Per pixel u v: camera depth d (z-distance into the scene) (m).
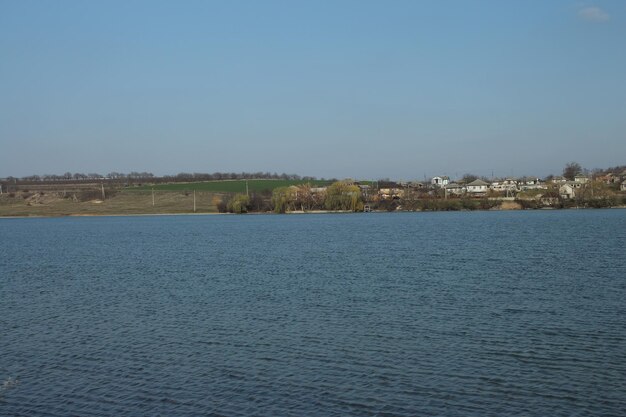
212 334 34.56
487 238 100.00
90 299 47.19
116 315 40.56
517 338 32.25
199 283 54.94
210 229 156.25
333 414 22.67
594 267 58.84
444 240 98.81
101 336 34.66
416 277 55.25
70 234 146.50
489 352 29.80
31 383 26.64
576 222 140.12
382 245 92.50
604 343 31.02
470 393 24.44
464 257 71.62
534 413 22.45
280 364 28.56
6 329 36.78
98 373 27.81
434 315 38.31
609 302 41.09
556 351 29.78
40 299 47.66
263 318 38.53
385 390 24.91
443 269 60.62
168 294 48.88
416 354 29.73
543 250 76.81
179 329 36.00
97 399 24.62
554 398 23.81
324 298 45.25
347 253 81.06
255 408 23.36
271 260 74.19
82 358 30.22
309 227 152.62
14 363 29.53
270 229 148.38
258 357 29.80
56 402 24.42
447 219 176.25
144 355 30.58
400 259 71.25
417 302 42.78
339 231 132.00
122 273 64.19
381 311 39.91
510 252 75.69
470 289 47.78
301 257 77.06
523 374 26.48
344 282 53.22
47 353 31.23
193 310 41.66
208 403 23.95
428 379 26.09
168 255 85.00
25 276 63.12
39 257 85.81
